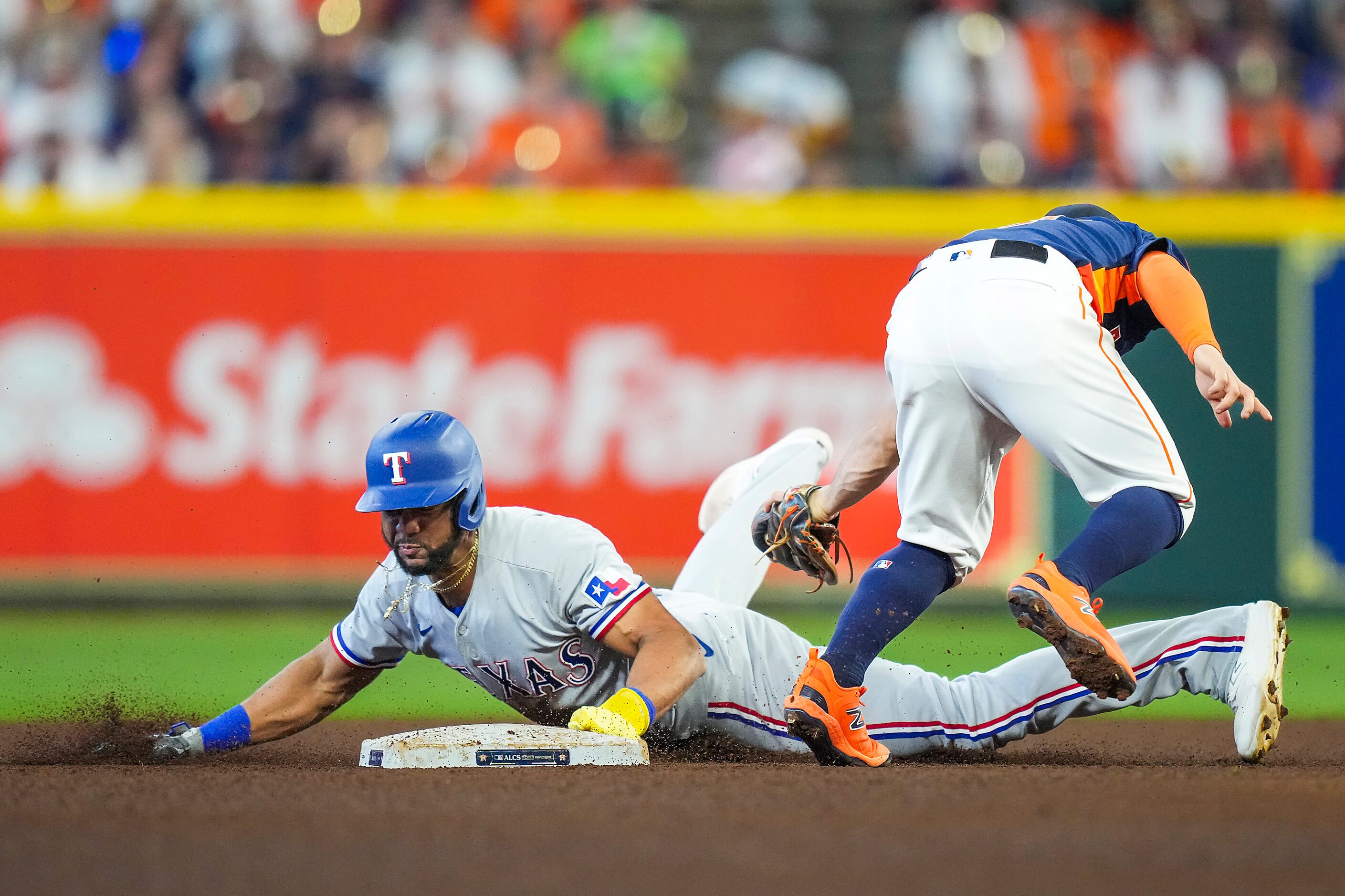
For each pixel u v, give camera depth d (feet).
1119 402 42.19
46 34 128.26
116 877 29.09
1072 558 41.11
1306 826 33.73
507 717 77.30
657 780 41.19
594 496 120.98
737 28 139.54
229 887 28.14
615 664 48.01
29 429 118.93
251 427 119.55
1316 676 97.71
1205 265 118.93
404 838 32.81
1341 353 119.55
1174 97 133.59
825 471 120.57
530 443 120.67
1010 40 133.39
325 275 119.85
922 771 43.62
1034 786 39.88
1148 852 30.91
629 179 131.34
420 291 120.26
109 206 118.62
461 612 46.96
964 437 43.78
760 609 118.83
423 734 45.83
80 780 42.78
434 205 119.85
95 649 105.40
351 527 120.37
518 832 33.42
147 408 119.44
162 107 127.75
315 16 129.08
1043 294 42.27
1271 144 134.82
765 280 121.19
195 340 119.55
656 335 121.08
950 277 43.37
